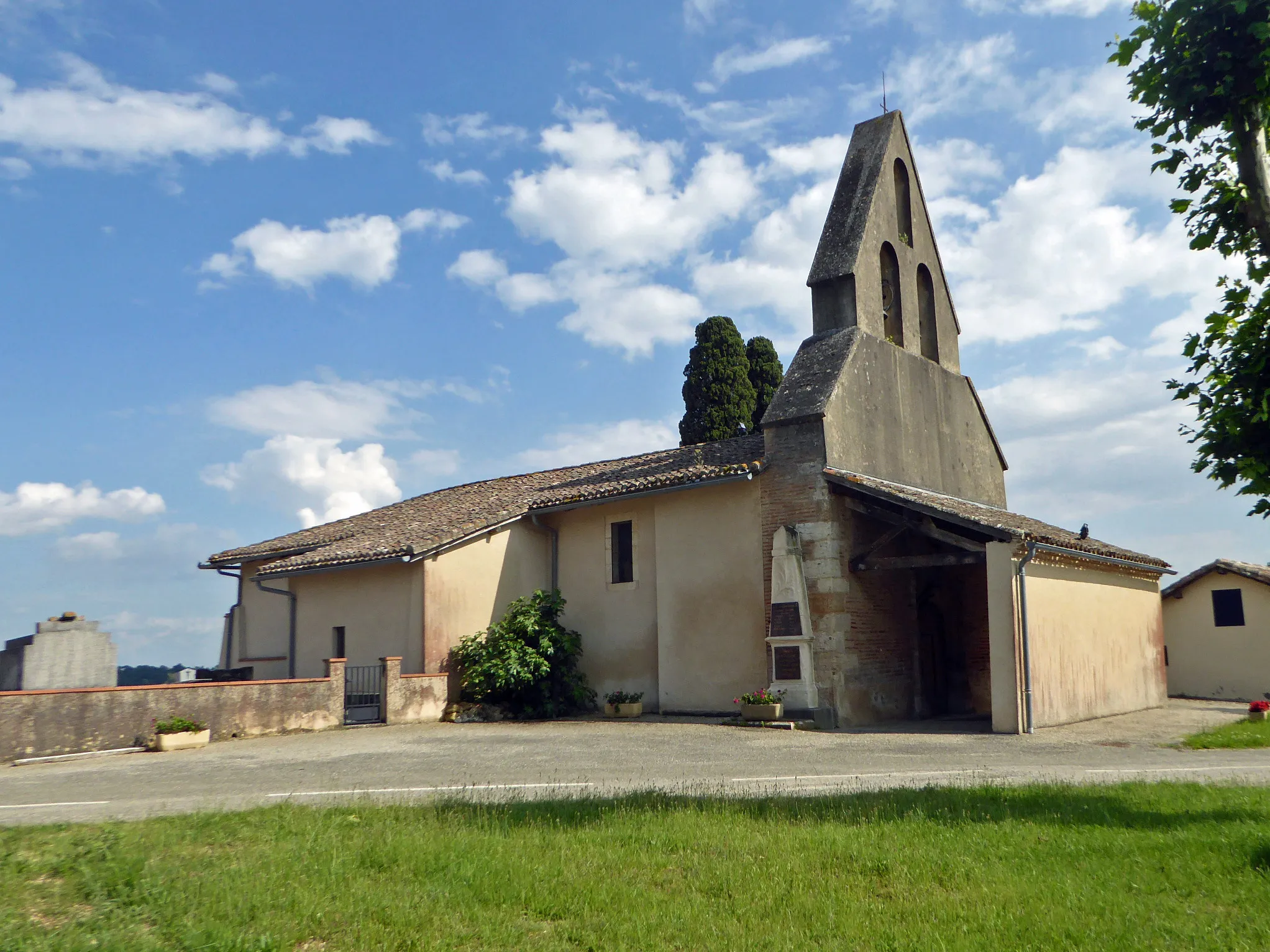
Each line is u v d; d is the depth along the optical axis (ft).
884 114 71.67
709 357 113.50
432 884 19.86
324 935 17.42
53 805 29.84
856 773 35.88
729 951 16.65
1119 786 30.94
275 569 70.33
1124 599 67.82
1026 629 50.96
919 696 62.90
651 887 20.15
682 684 60.75
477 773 36.99
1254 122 27.25
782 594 55.88
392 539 67.87
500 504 71.56
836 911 18.52
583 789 31.83
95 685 55.31
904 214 73.10
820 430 56.85
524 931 17.67
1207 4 26.63
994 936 17.10
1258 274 27.66
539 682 63.00
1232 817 25.57
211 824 24.57
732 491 60.13
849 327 63.31
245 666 79.10
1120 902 18.79
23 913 18.17
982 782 32.86
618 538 67.15
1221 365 27.89
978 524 51.29
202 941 16.62
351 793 31.83
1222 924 17.65
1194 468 28.25
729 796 30.12
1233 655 85.30
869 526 59.88
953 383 75.20
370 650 66.28
